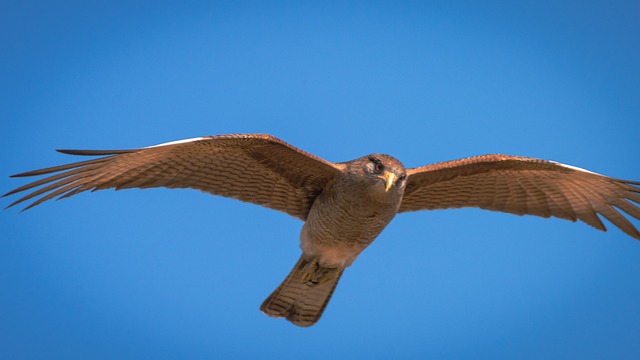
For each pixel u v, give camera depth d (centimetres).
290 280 2444
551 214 2519
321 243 2364
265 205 2395
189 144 2156
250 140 2188
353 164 2289
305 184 2362
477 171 2427
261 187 2369
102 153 2050
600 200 2455
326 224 2322
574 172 2375
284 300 2475
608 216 2469
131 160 2170
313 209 2364
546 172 2402
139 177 2238
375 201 2248
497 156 2378
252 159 2288
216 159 2269
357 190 2250
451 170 2412
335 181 2311
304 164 2302
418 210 2539
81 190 2169
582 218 2502
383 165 2248
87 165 2128
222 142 2186
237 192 2361
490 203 2528
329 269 2422
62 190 2136
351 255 2409
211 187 2330
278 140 2211
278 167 2317
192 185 2305
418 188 2478
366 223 2300
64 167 2103
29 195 2094
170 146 2138
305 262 2425
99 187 2194
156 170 2241
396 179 2234
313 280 2436
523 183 2469
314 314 2483
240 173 2325
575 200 2481
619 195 2417
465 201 2530
